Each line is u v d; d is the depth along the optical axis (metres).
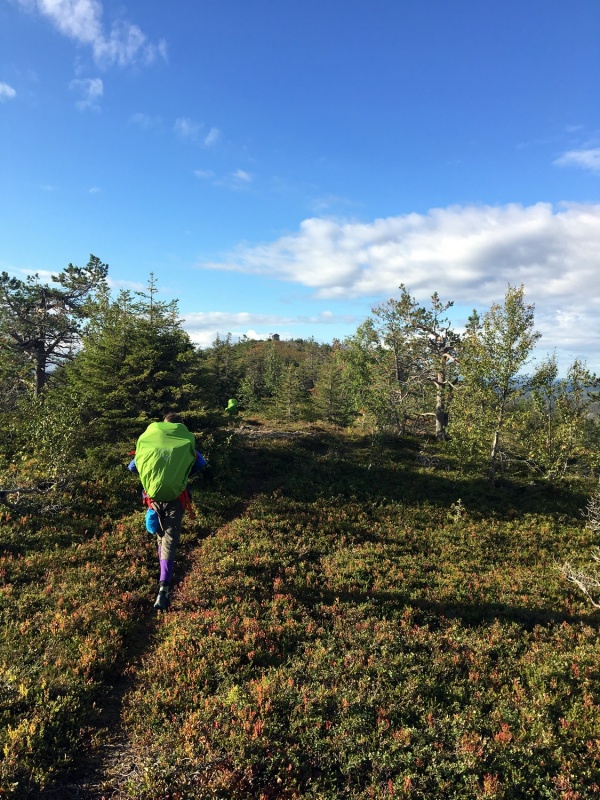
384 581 11.34
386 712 6.41
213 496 16.16
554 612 10.85
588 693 7.56
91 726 5.75
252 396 48.53
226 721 5.86
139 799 4.68
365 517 16.55
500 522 17.80
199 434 17.36
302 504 16.83
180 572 10.95
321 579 11.20
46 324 30.58
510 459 22.86
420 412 32.19
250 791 4.99
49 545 11.06
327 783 5.28
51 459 13.89
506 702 7.08
